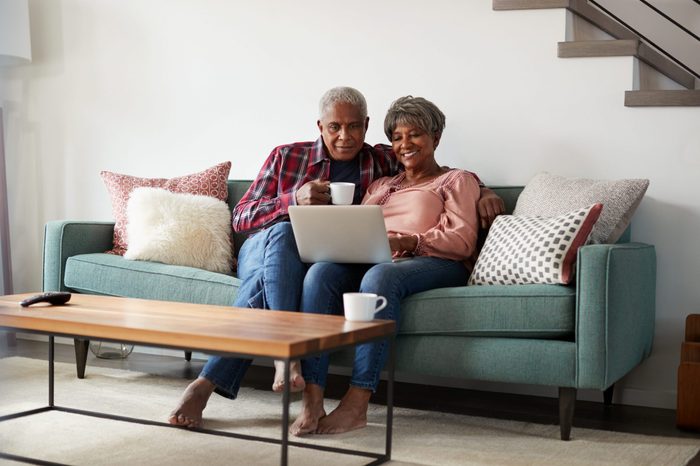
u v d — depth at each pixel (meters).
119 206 3.58
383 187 3.15
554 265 2.54
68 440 2.39
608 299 2.43
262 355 1.79
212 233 3.37
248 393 3.10
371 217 2.53
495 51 3.36
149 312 2.22
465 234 2.89
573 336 2.52
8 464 2.17
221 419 2.68
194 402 2.50
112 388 3.12
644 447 2.43
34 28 4.29
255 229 3.12
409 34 3.52
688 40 3.86
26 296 2.55
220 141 3.91
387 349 2.55
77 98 4.21
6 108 4.33
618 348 2.52
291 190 3.19
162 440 2.41
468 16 3.41
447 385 3.38
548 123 3.28
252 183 3.37
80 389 3.09
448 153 3.45
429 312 2.62
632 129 3.15
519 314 2.51
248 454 2.28
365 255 2.62
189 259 3.31
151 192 3.42
